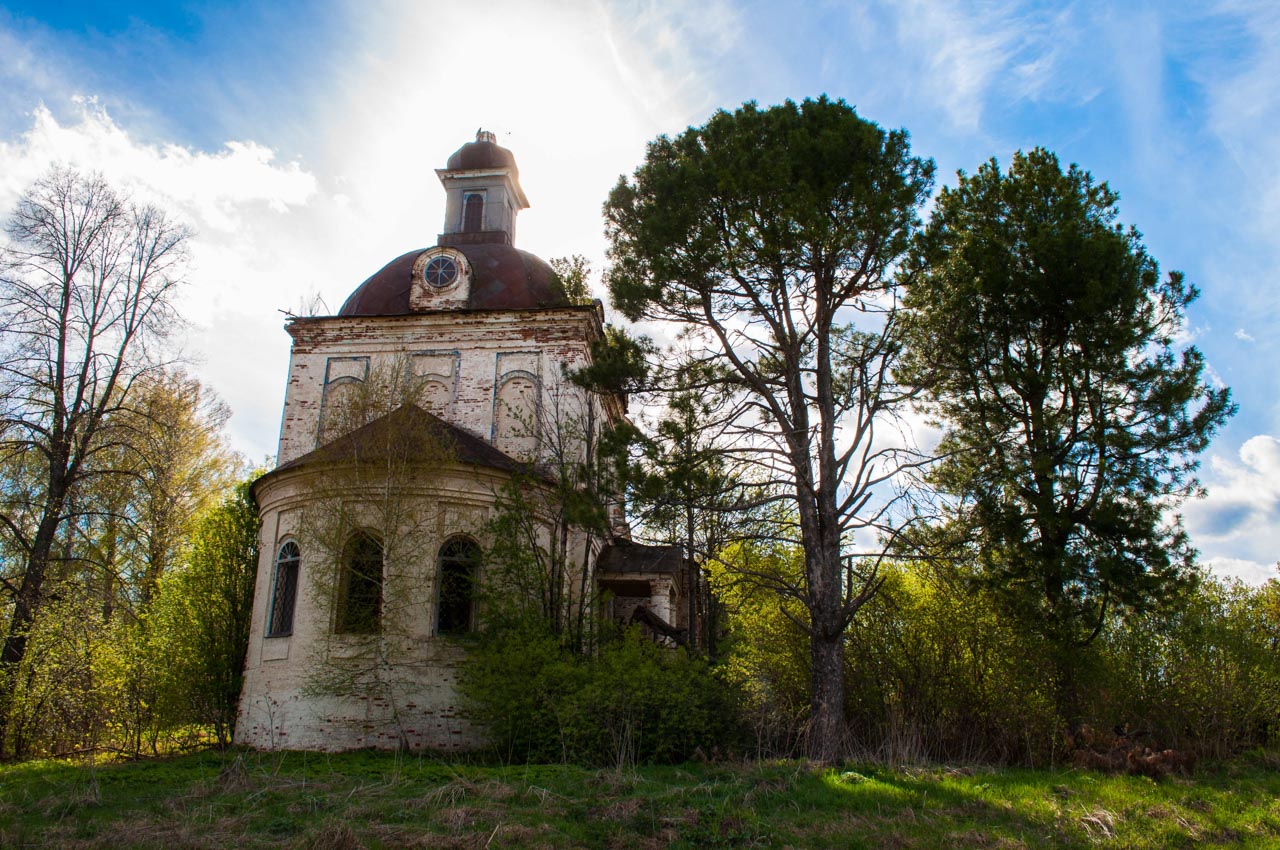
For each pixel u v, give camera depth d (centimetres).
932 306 1622
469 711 1638
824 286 1571
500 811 1000
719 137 1636
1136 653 1700
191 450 2842
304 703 1734
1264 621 1819
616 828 952
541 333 2277
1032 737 1523
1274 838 997
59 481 2144
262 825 946
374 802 1047
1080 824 1023
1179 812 1102
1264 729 1750
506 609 1714
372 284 2459
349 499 1777
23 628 2019
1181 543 1634
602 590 2272
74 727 2086
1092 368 1739
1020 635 1592
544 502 1936
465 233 2675
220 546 2197
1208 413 1677
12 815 980
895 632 1620
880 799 1112
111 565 2377
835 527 1521
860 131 1515
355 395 1936
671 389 1595
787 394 1608
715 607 2730
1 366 2117
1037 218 1856
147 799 1091
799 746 1524
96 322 2227
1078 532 1680
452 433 2055
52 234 2214
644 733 1447
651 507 1522
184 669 2019
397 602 1731
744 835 935
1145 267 1803
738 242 1534
